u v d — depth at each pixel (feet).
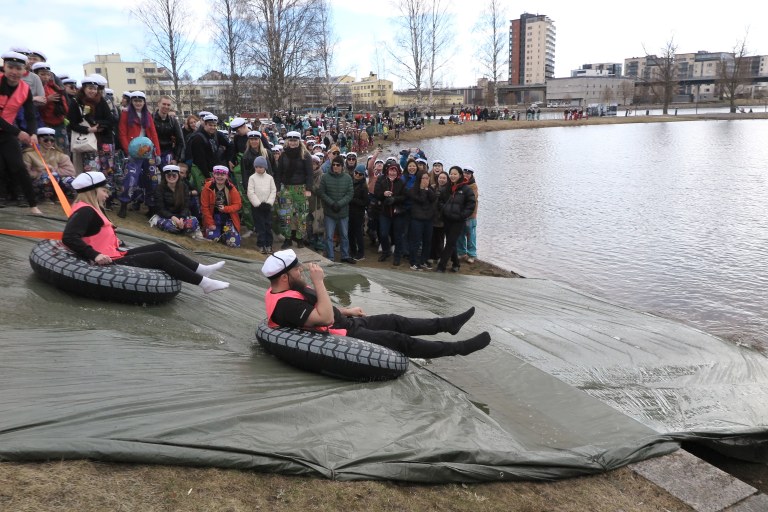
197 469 10.93
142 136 31.22
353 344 15.29
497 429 14.76
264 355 16.29
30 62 29.01
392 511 11.16
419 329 17.25
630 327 25.27
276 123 106.32
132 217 31.68
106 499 9.73
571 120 220.84
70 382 12.53
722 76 332.80
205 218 31.81
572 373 19.71
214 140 33.47
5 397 11.49
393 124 158.92
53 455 10.25
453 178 33.71
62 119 29.32
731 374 21.66
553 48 544.21
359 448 12.44
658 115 273.54
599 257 40.88
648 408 18.03
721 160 98.73
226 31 111.75
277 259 15.61
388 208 35.47
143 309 17.49
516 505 12.44
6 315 15.01
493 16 214.28
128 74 303.27
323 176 33.96
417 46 181.27
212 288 18.75
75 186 17.34
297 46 112.37
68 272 16.71
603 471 14.28
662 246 43.55
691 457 15.30
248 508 10.34
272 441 11.86
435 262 37.04
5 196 26.45
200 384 13.51
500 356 20.02
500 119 221.05
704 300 31.89
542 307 27.07
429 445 13.08
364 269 30.91
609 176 82.23
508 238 46.93
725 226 49.70
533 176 83.56
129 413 11.70
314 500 10.89
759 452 17.33
